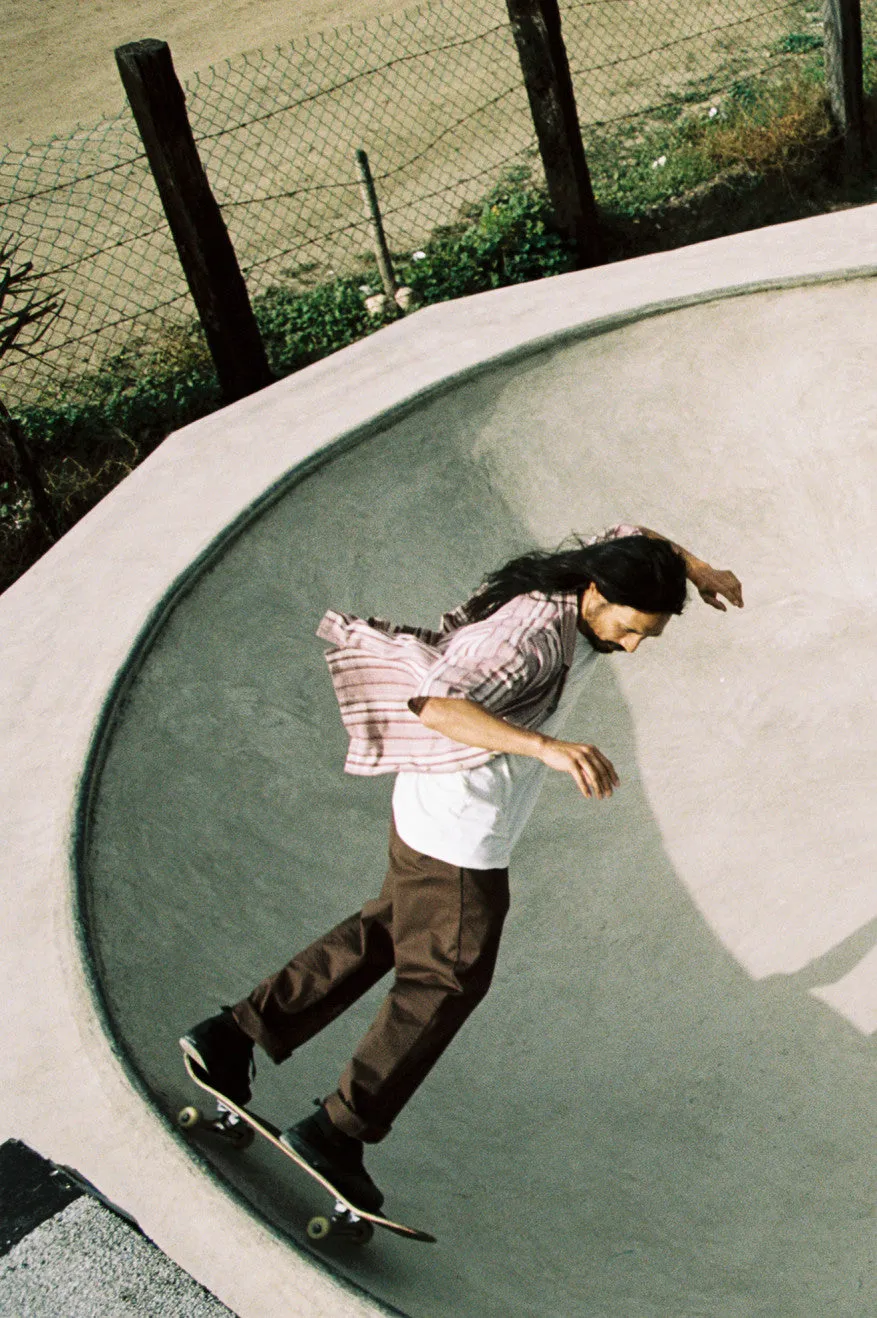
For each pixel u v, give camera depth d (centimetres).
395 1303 220
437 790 238
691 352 547
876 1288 286
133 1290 203
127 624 401
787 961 377
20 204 988
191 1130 246
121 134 1073
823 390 535
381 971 257
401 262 870
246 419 530
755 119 922
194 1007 290
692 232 867
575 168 786
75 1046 256
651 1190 308
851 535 519
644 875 409
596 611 229
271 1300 208
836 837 418
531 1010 360
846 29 838
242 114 1103
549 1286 261
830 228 591
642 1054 350
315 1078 300
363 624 250
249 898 340
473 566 493
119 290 873
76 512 666
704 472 532
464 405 521
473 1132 312
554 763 213
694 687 478
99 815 324
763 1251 294
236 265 679
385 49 1187
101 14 1338
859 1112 331
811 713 467
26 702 374
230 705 394
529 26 729
